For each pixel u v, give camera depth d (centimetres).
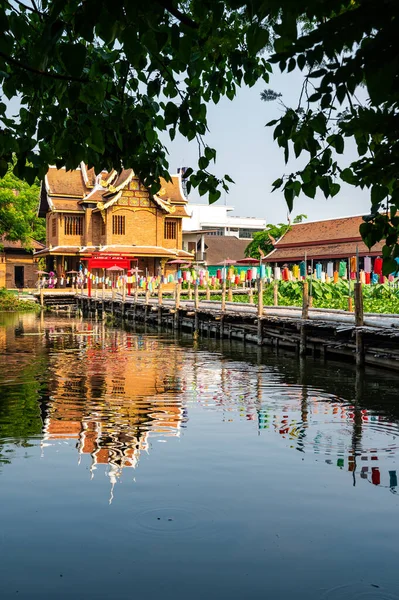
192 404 1318
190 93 538
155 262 6419
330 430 1068
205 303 3609
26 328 3591
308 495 739
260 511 689
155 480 795
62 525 649
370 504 710
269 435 1034
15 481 789
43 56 372
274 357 2158
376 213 427
